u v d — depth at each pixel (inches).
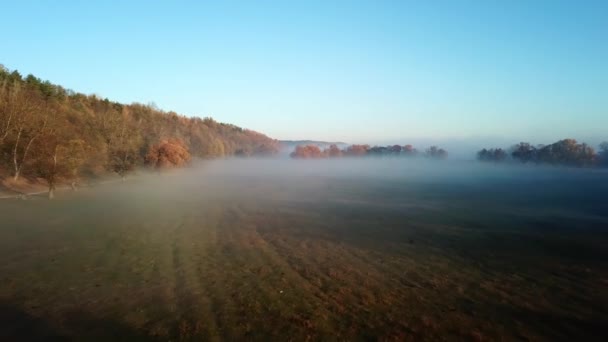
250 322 728.3
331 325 724.0
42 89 4394.7
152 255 1202.0
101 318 733.3
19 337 653.9
